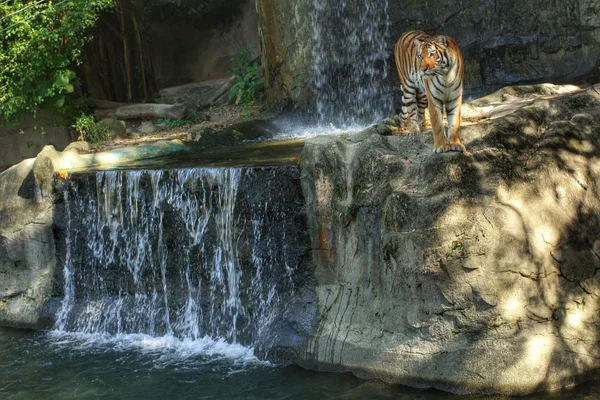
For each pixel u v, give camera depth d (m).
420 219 6.83
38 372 8.10
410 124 8.16
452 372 6.73
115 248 9.54
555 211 6.99
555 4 12.62
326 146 7.89
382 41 13.99
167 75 20.03
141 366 8.06
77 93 15.39
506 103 8.62
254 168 8.45
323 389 7.07
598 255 7.12
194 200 8.90
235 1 18.75
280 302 8.22
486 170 6.90
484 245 6.65
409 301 7.01
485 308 6.67
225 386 7.36
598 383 6.67
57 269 9.94
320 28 14.35
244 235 8.52
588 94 7.84
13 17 13.25
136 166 10.30
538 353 6.60
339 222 7.78
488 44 13.17
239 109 15.67
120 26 17.59
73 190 9.77
